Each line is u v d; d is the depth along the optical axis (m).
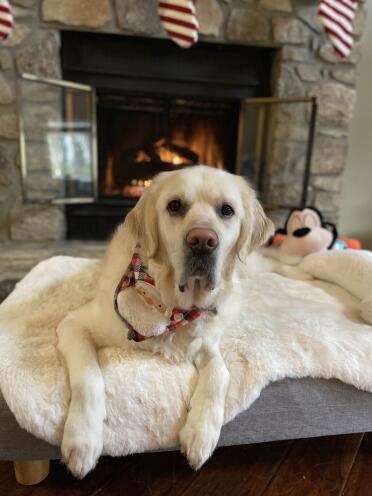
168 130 2.90
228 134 2.98
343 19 2.34
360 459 1.20
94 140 2.73
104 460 1.13
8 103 2.52
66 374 0.97
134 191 2.95
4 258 2.54
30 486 1.03
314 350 1.11
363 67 2.96
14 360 1.00
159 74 2.70
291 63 2.72
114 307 1.07
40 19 2.45
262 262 1.94
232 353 1.09
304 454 1.20
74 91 2.64
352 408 1.11
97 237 2.90
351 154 3.14
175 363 1.05
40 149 2.64
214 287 1.00
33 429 0.90
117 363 1.02
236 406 1.00
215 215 1.02
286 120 2.83
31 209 2.71
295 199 2.98
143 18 2.51
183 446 0.92
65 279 1.57
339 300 1.59
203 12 2.56
